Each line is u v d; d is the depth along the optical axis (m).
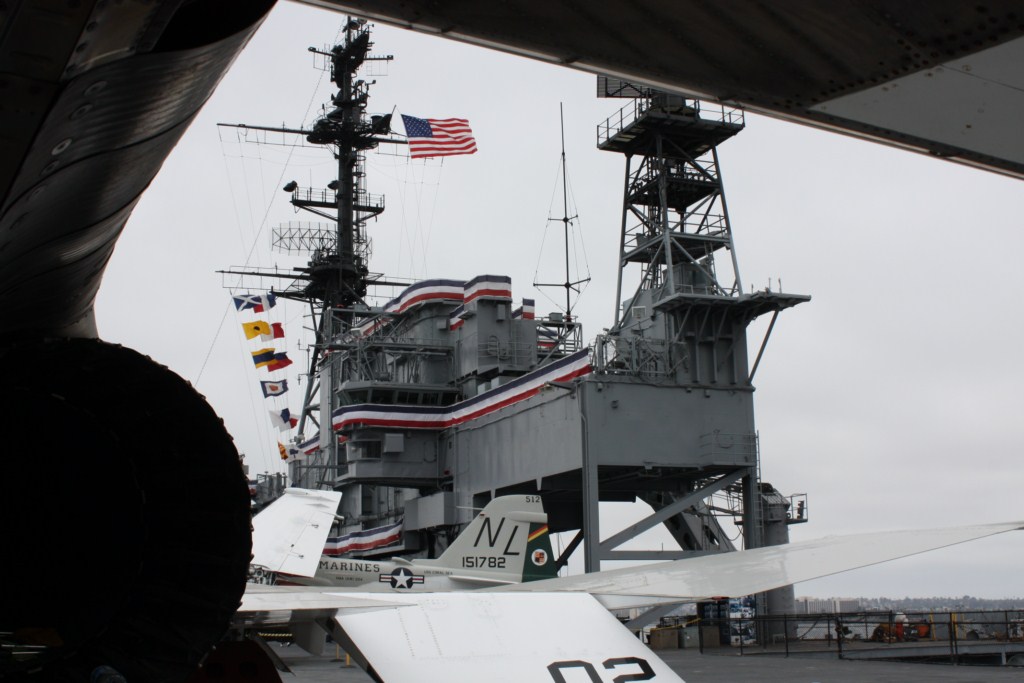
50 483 6.16
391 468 55.22
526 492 51.34
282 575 31.25
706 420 45.78
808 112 6.81
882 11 5.46
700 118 48.44
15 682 5.66
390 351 58.31
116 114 4.47
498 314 56.00
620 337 45.62
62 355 5.43
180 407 5.81
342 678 29.55
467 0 5.62
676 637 48.44
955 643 35.25
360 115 72.44
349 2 5.72
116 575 6.12
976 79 6.00
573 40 6.12
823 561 6.83
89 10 3.72
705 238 48.47
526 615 5.96
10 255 5.40
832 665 33.28
